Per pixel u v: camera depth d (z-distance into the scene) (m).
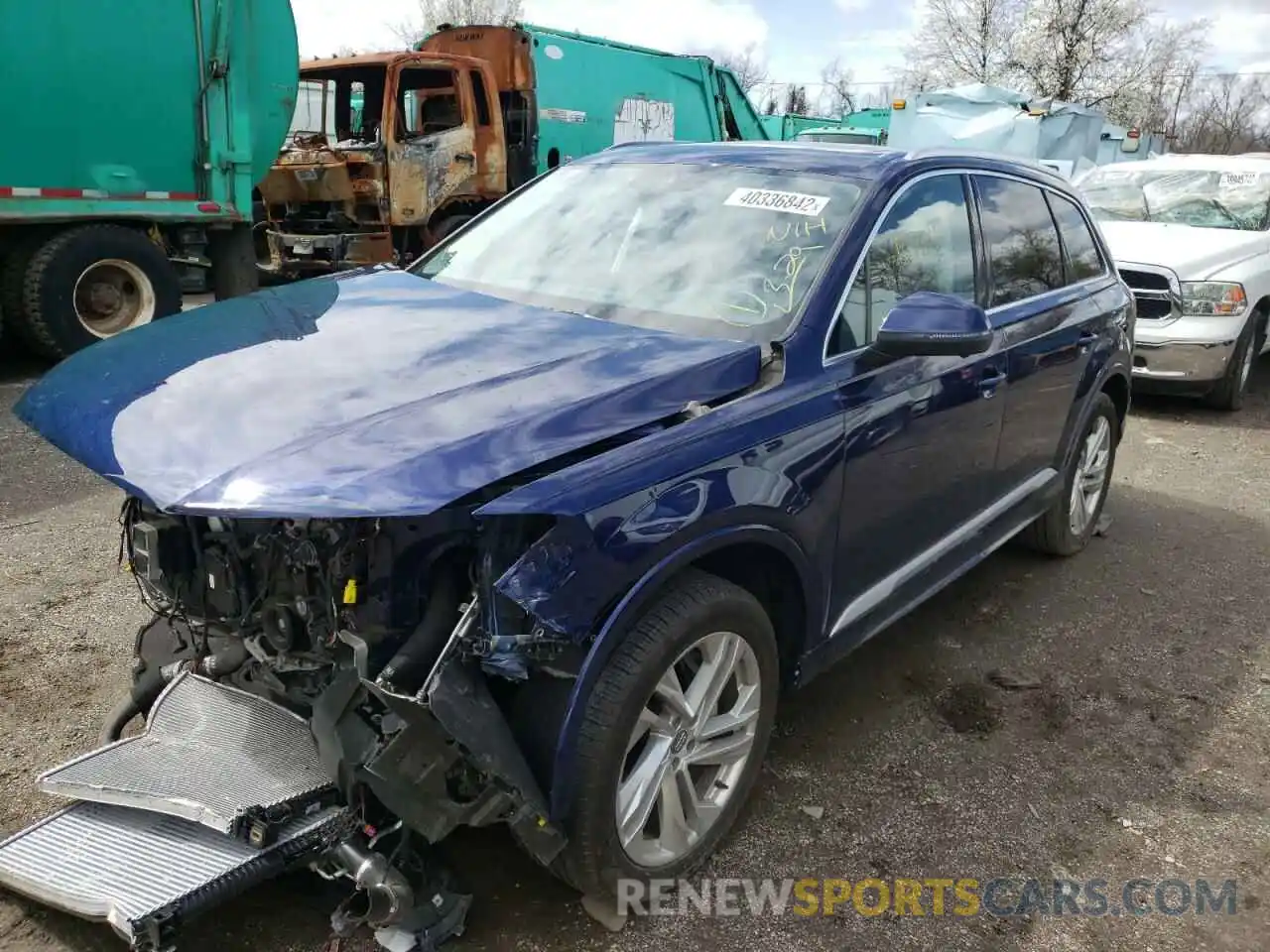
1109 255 5.22
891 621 3.57
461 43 13.71
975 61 38.00
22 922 2.53
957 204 3.85
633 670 2.42
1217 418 8.52
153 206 8.96
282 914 2.58
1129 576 5.18
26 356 9.10
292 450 2.27
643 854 2.65
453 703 2.23
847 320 3.18
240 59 9.25
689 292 3.27
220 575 2.50
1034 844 3.09
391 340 2.88
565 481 2.32
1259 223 8.93
